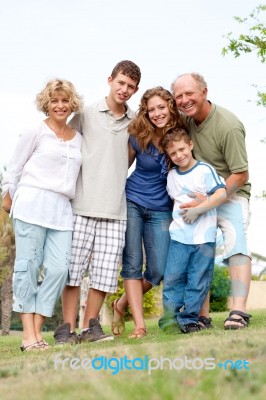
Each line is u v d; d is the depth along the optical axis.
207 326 4.99
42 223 4.57
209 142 4.81
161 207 5.00
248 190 4.98
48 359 3.44
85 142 4.88
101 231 4.87
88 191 4.81
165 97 4.79
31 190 4.61
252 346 2.98
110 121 4.88
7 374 2.87
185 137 4.73
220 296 12.85
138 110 4.89
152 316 13.33
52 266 4.62
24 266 4.56
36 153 4.68
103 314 13.22
